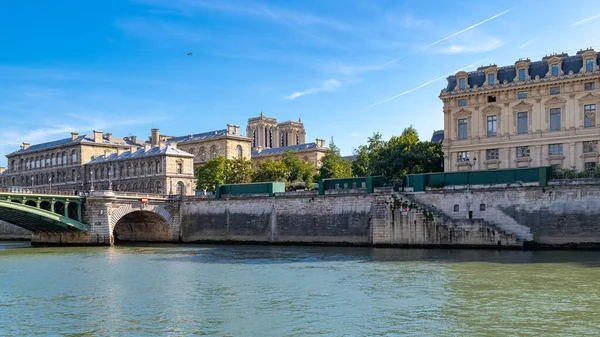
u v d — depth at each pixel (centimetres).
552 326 2898
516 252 6419
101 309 3553
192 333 2936
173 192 13162
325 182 8831
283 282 4469
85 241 9256
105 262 6250
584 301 3466
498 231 6812
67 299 3909
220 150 15062
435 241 7262
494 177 7319
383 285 4209
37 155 16500
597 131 7881
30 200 8550
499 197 7125
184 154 13512
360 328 2955
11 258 6881
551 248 6719
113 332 2984
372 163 9725
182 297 3909
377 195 7819
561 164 8131
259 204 9306
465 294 3766
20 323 3209
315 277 4712
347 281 4447
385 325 3002
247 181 12119
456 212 7412
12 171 17325
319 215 8650
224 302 3697
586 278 4325
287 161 12975
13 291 4269
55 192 9769
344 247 8056
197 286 4362
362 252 6994
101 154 15512
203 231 9869
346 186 8675
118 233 11019
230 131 15388
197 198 10031
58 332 3005
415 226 7431
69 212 9456
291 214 8931
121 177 14100
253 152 18925
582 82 7988
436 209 7419
